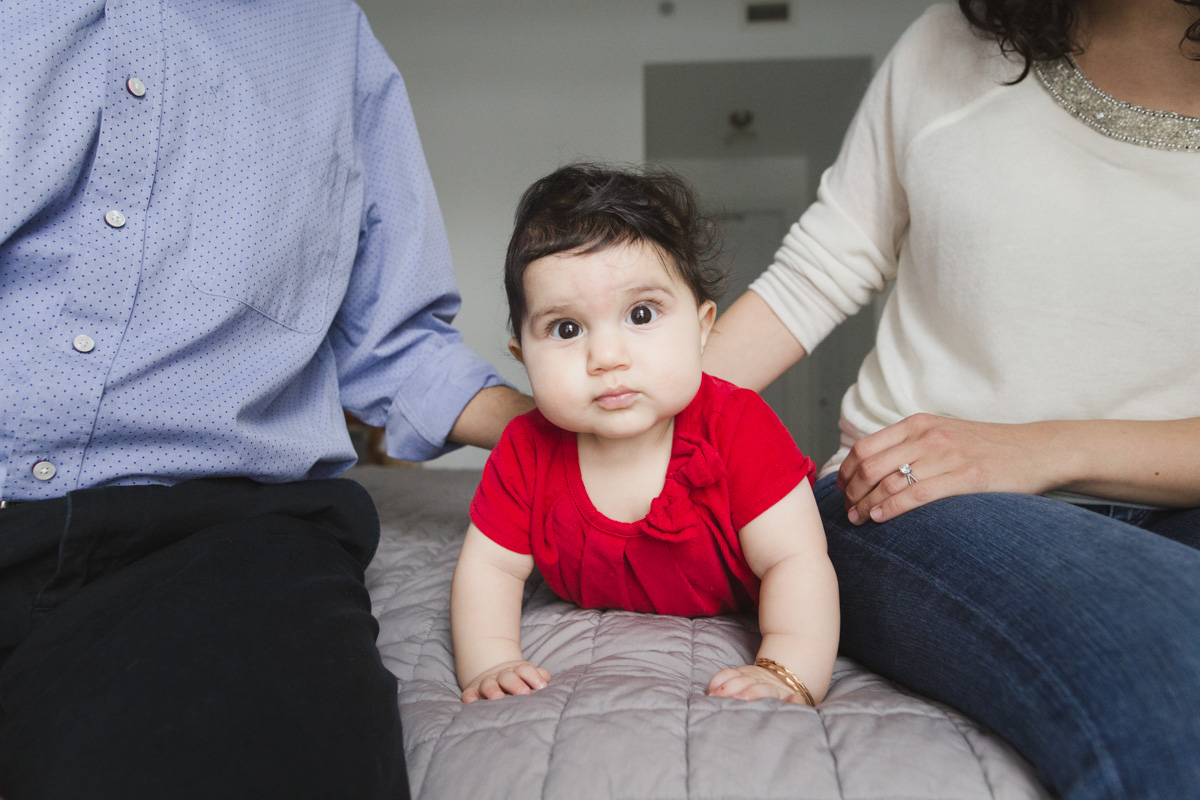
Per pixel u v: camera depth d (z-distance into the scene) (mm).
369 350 1135
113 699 555
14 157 728
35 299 760
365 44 1155
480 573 854
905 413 997
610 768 571
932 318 1004
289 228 932
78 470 769
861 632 806
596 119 4730
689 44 4711
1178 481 781
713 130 6070
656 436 825
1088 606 570
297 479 948
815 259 1128
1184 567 570
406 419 1141
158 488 796
